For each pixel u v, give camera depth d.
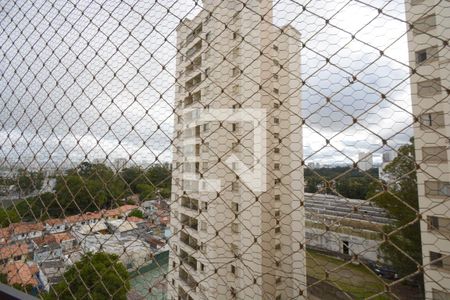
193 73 31.16
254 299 26.38
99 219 32.62
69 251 33.97
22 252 37.69
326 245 23.64
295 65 25.69
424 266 18.69
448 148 18.70
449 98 18.83
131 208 31.47
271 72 27.52
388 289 19.83
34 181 38.41
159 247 30.88
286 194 25.84
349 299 21.44
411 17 21.00
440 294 18.11
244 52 29.84
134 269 30.77
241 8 30.52
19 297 31.59
